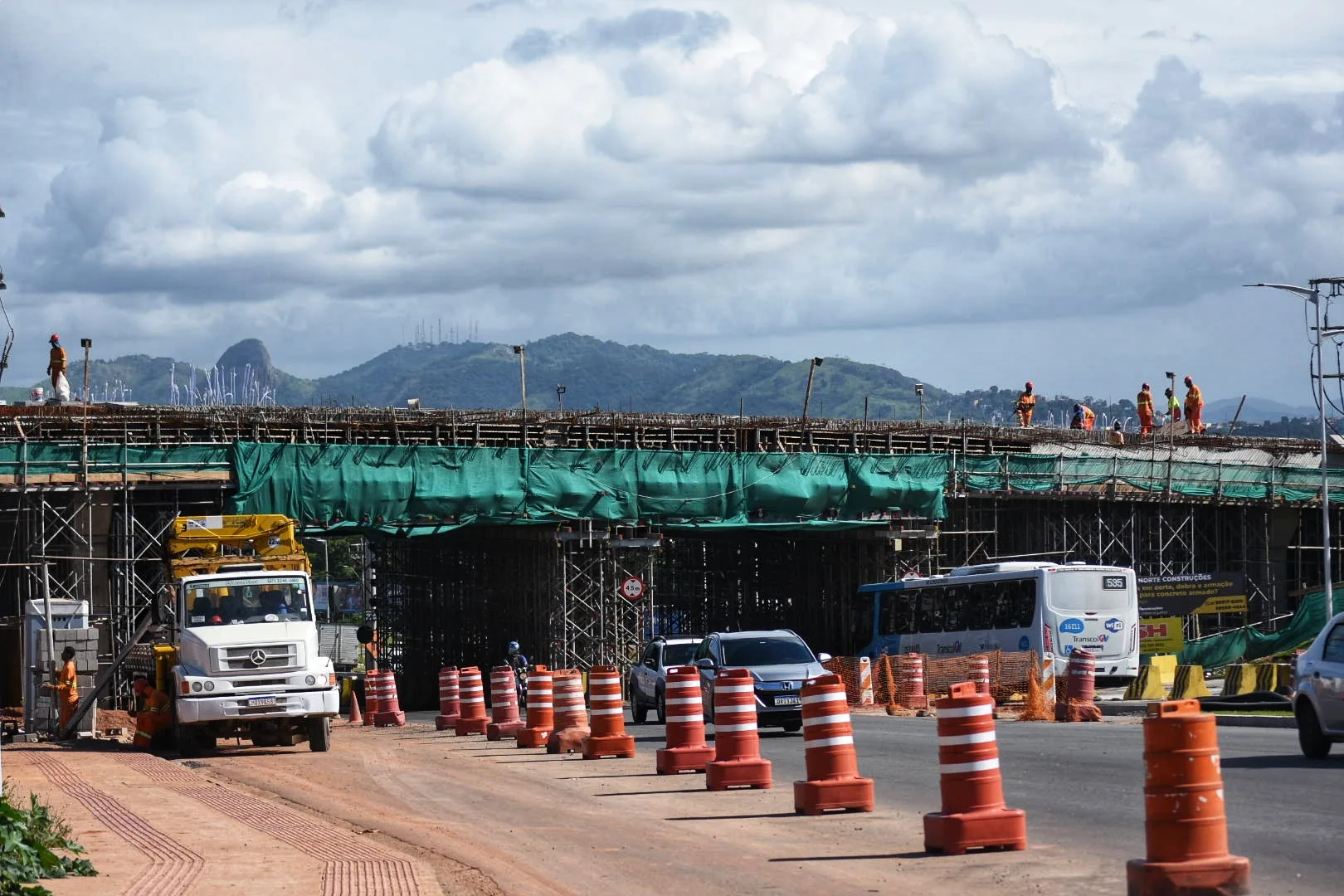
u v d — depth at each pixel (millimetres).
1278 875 14758
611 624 71000
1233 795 21172
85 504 58969
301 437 66688
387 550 98750
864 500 74250
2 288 28516
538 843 19422
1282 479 87438
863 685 54875
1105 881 14906
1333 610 68375
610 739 32188
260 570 39438
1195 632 76938
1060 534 82625
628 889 15656
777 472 72500
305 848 18812
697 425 73750
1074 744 31984
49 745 40844
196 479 60875
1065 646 57938
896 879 15523
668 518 70750
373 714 51719
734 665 40781
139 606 59938
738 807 22484
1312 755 26359
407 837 20234
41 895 14453
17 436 59969
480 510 66750
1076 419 92375
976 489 77562
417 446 65750
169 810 23422
